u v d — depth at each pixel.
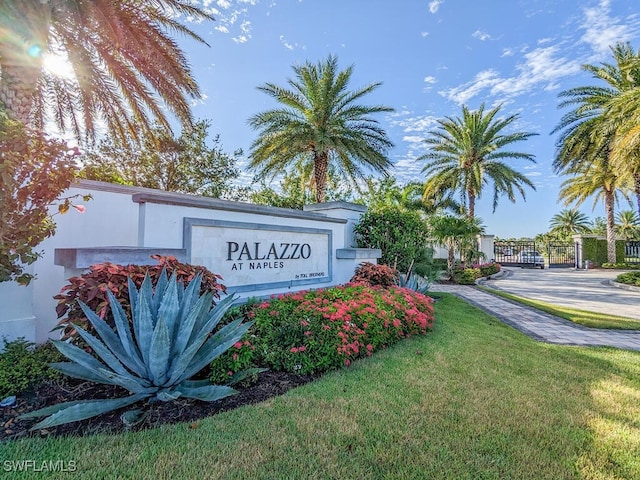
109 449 2.21
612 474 2.13
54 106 7.64
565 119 16.03
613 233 23.77
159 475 1.99
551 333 6.38
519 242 30.36
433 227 15.40
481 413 2.88
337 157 14.02
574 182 23.88
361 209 9.59
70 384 3.07
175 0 6.40
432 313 6.20
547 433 2.60
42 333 4.72
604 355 4.80
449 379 3.63
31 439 2.29
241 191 17.91
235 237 5.62
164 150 11.29
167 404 2.85
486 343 5.21
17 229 3.12
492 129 18.64
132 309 2.98
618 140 12.02
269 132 12.93
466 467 2.17
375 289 6.38
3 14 4.41
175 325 3.03
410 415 2.80
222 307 3.31
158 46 6.39
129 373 2.80
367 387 3.33
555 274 21.23
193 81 7.23
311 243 7.11
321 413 2.79
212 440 2.35
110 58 6.63
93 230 5.39
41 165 3.19
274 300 5.06
